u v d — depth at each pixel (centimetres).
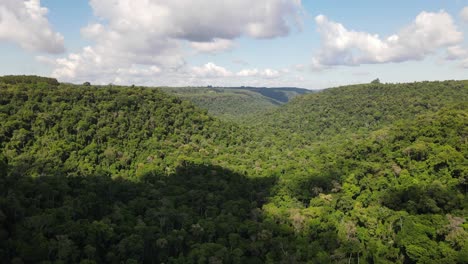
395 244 7512
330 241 7981
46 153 10881
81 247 7312
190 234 8475
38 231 7069
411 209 7931
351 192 9694
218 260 7319
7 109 11756
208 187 11088
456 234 6750
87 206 8819
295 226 8712
